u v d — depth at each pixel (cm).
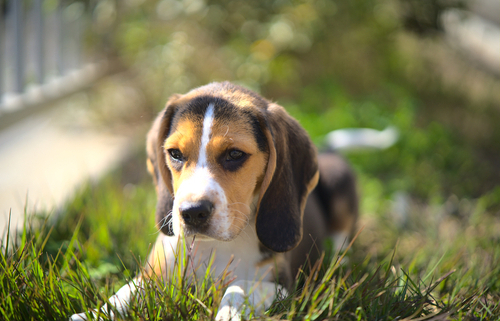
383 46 198
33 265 91
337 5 175
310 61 187
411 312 89
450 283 97
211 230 89
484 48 258
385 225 118
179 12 161
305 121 148
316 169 95
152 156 96
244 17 167
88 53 192
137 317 86
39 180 127
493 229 116
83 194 113
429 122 170
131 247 101
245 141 90
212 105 92
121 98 184
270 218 92
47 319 87
